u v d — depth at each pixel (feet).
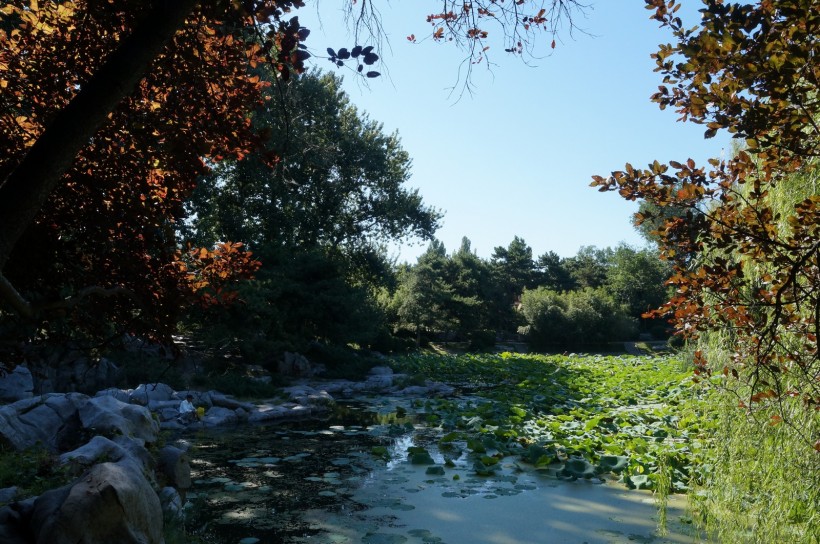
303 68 10.39
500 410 43.96
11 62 11.86
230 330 58.90
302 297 70.38
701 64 9.20
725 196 11.48
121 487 12.73
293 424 41.68
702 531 19.71
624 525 20.39
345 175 90.63
